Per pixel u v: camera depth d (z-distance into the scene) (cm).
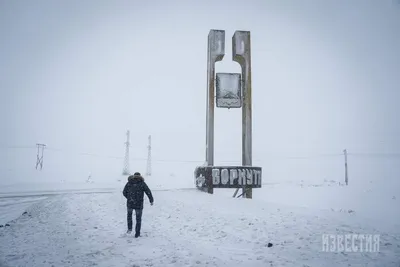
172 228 955
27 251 746
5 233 1016
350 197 3123
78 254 698
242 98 2105
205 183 1914
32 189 3703
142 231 921
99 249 732
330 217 970
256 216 1010
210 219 1012
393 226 852
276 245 724
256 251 688
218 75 2098
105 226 1034
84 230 981
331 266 579
